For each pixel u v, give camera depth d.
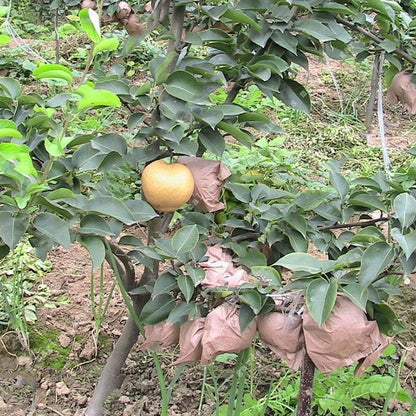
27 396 2.81
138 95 2.12
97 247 1.98
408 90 2.69
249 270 2.35
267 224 2.43
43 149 2.15
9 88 2.18
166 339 2.20
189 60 2.31
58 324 3.19
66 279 3.56
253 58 2.35
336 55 2.62
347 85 7.11
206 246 2.22
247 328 2.03
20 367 2.96
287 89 2.47
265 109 6.20
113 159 2.11
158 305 2.20
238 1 2.45
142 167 2.42
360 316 1.90
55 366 2.97
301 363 2.06
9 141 2.13
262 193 2.46
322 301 1.82
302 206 2.35
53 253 3.83
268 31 2.32
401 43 2.77
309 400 2.07
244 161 4.17
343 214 2.42
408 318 3.39
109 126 5.46
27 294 3.37
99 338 3.11
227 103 2.45
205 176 2.19
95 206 1.99
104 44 1.86
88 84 1.98
